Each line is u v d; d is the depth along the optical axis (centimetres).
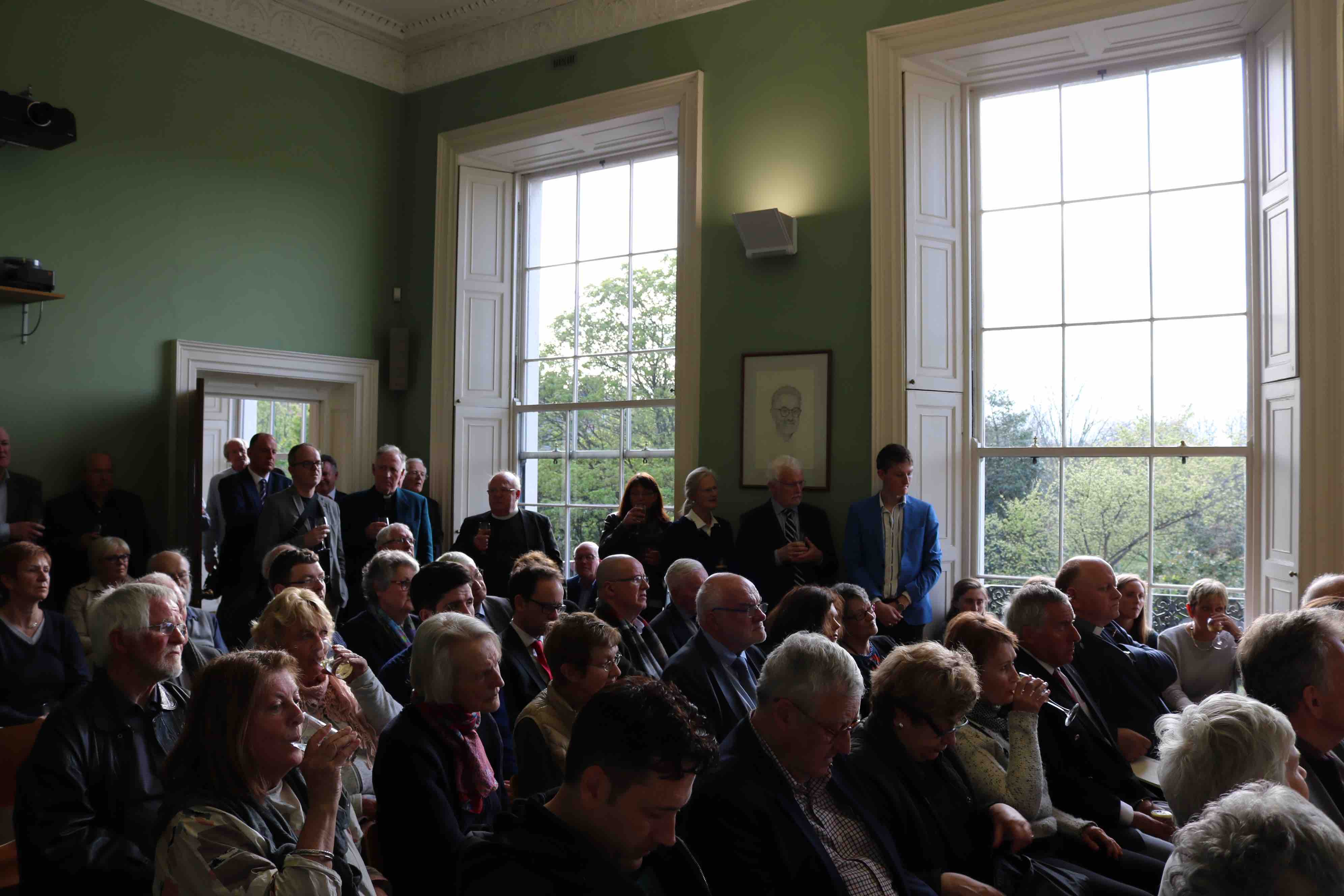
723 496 574
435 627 229
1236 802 116
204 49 625
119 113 584
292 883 166
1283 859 107
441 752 219
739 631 302
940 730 238
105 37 579
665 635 380
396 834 210
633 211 674
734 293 577
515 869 143
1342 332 427
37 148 544
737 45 583
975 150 558
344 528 589
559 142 672
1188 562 497
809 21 559
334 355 689
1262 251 474
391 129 730
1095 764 294
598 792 145
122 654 224
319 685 261
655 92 608
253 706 177
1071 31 493
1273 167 463
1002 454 545
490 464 715
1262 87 475
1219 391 491
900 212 527
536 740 245
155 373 597
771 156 567
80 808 210
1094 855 255
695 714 150
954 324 548
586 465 687
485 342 716
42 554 374
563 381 704
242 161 643
